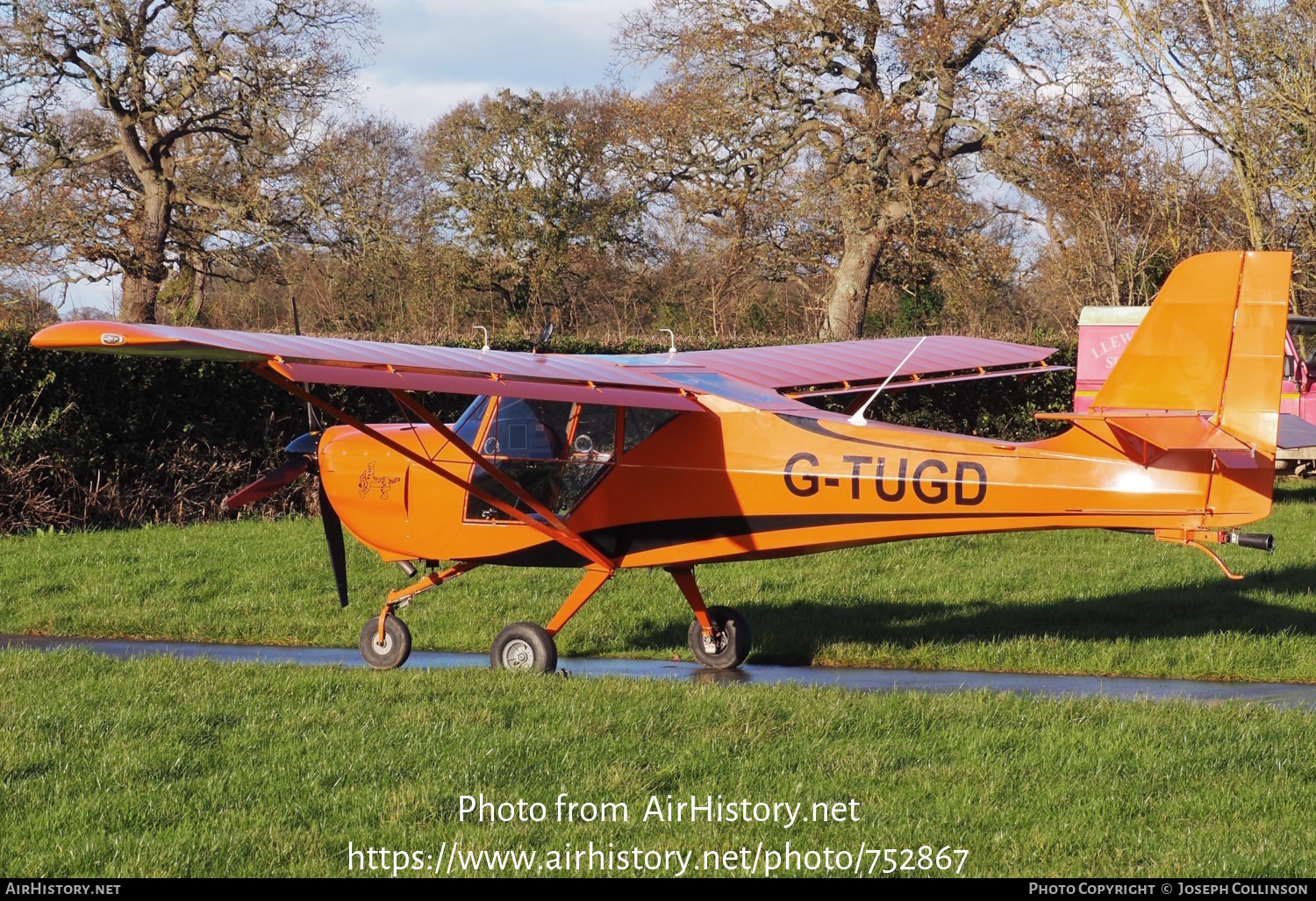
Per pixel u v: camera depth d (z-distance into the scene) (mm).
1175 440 11422
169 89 57219
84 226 55000
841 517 12648
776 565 19703
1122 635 15016
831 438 12703
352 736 9742
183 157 63250
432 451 13711
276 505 26562
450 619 16203
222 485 26234
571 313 71750
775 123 52094
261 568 19219
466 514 13562
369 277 58281
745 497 12852
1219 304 11734
